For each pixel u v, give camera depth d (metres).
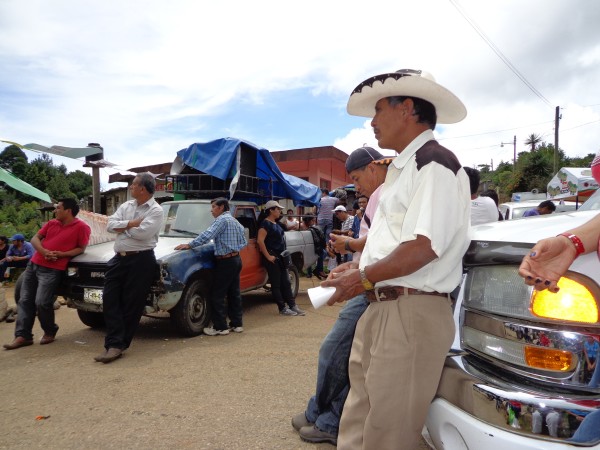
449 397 1.68
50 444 2.79
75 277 5.16
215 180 8.43
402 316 1.75
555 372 1.46
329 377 2.68
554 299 1.48
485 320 1.70
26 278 5.06
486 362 1.68
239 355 4.63
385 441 1.75
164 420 3.12
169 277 4.88
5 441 2.83
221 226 5.26
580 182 12.36
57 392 3.63
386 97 1.93
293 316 6.73
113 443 2.80
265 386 3.76
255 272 6.80
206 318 5.61
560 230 1.67
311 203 11.14
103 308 4.52
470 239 1.86
